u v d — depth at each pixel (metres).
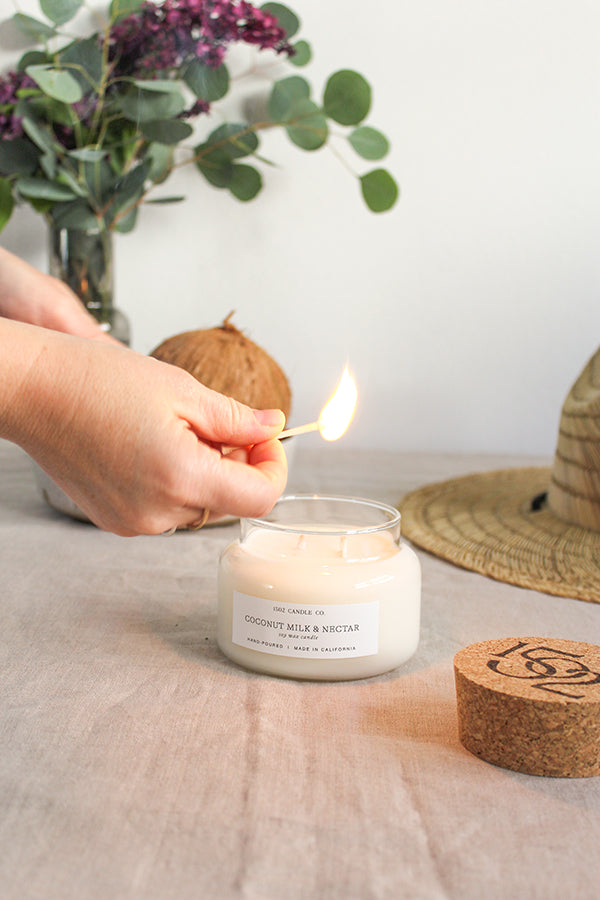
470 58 1.06
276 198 1.09
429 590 0.67
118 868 0.40
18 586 0.65
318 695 0.52
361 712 0.51
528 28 1.04
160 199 1.00
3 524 0.79
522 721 0.46
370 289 1.11
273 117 1.01
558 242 1.09
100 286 0.93
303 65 1.04
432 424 1.14
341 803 0.44
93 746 0.47
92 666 0.55
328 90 0.97
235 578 0.54
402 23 1.05
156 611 0.62
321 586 0.52
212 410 0.51
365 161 1.08
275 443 0.55
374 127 1.07
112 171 0.95
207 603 0.64
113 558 0.72
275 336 1.12
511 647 0.51
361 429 1.15
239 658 0.55
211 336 0.79
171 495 0.50
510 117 1.07
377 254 1.10
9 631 0.59
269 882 0.40
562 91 1.06
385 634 0.53
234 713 0.50
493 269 1.10
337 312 1.12
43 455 0.51
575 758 0.46
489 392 1.13
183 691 0.52
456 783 0.45
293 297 1.11
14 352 0.48
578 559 0.71
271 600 0.53
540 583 0.67
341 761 0.47
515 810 0.44
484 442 1.15
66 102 0.86
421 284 1.11
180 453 0.49
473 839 0.42
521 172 1.08
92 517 0.54
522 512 0.82
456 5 1.04
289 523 0.60
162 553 0.74
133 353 0.51
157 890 0.39
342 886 0.40
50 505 0.82
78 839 0.41
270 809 0.43
